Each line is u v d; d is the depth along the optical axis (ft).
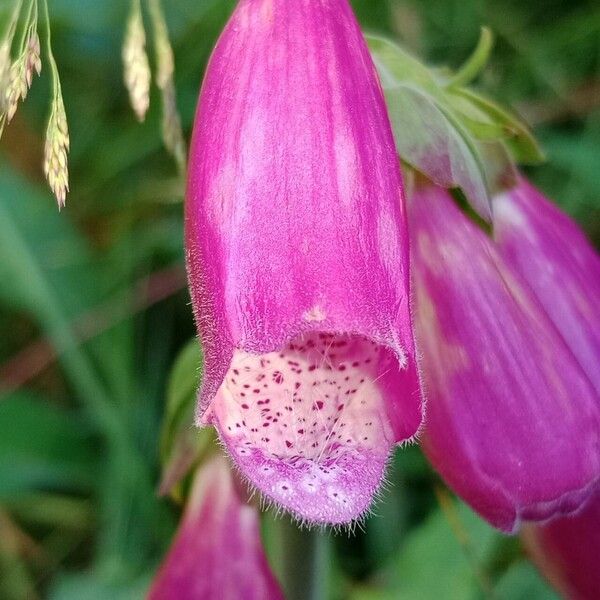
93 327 0.65
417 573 0.52
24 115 0.76
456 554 0.52
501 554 0.56
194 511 0.41
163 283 0.67
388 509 0.60
